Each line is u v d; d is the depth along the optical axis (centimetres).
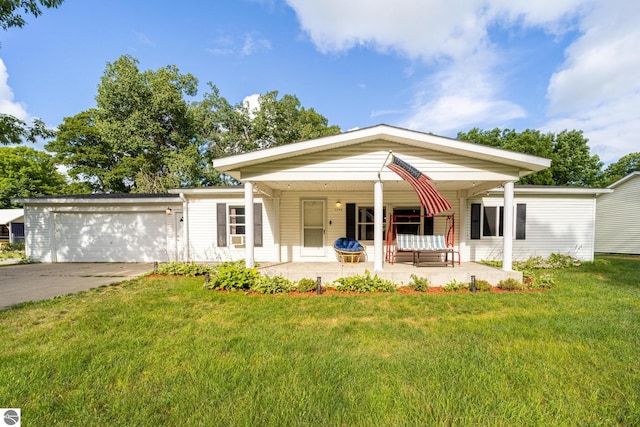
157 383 240
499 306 471
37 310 448
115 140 1655
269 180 637
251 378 247
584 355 294
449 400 215
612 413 205
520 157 580
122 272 816
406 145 627
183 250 991
